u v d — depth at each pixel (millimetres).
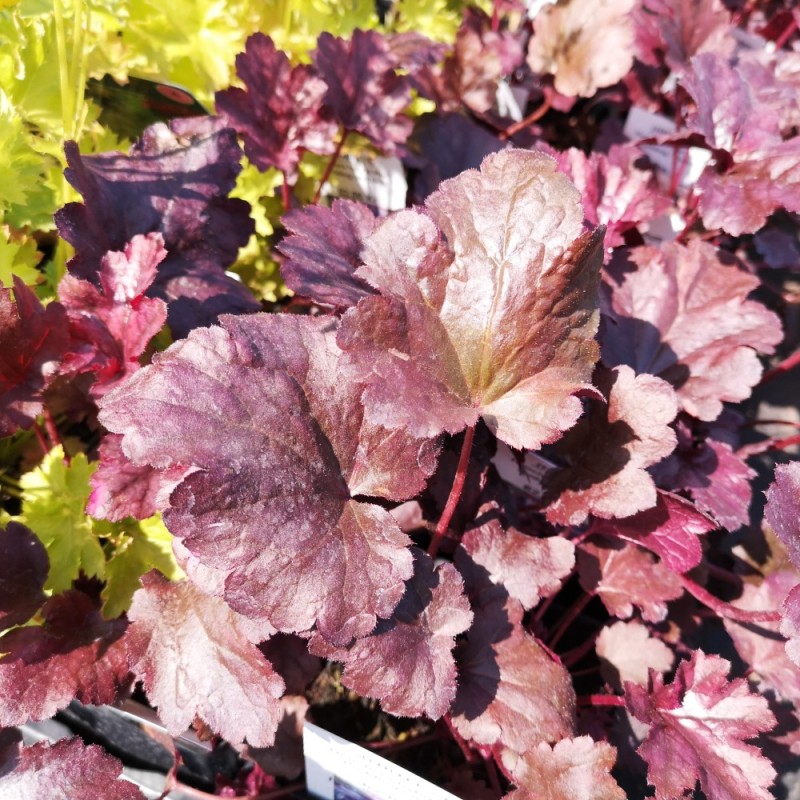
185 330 273
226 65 357
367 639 211
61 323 245
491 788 271
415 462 223
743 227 286
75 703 295
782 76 423
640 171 365
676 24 390
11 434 240
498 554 256
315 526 202
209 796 274
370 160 363
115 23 343
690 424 325
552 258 207
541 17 401
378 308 206
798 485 233
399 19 432
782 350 442
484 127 433
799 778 307
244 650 225
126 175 284
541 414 206
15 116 300
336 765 252
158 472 241
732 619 303
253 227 300
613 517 256
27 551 251
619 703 259
